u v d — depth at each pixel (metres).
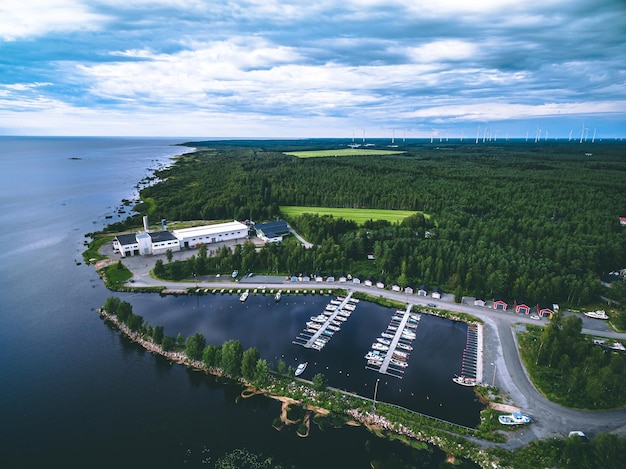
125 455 80.00
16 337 122.38
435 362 112.12
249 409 93.06
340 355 115.12
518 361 111.44
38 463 78.12
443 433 85.06
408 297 151.38
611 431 85.69
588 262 161.88
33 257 192.25
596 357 101.06
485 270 155.00
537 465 77.25
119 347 117.44
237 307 144.88
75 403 94.62
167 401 95.50
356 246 188.62
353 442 83.81
